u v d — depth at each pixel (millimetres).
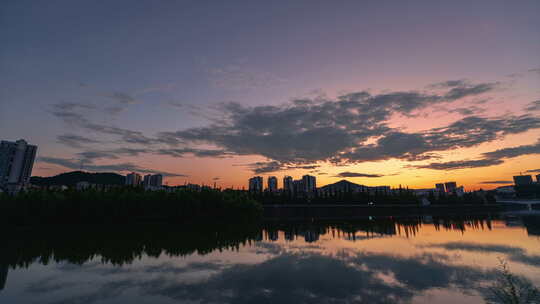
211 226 79375
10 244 45906
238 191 123938
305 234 59188
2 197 73438
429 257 33906
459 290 21016
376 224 86500
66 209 79312
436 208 162875
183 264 30594
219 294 20547
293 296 19953
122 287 22453
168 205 90938
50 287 22516
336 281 23766
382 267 28812
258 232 63312
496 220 102625
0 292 21312
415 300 19031
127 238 53125
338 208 138750
